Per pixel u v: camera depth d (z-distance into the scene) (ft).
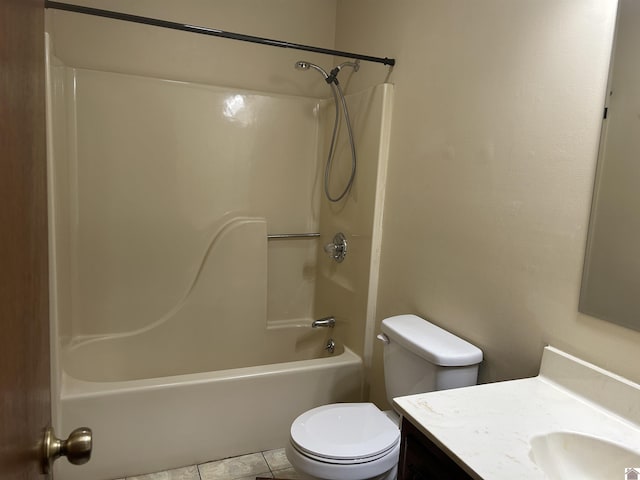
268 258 9.58
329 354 8.86
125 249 8.34
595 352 3.99
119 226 8.25
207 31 6.53
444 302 5.94
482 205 5.27
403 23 6.84
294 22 9.14
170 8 8.25
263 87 9.10
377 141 7.33
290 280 9.83
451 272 5.81
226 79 8.81
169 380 6.60
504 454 3.16
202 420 6.78
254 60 8.96
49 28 6.52
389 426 5.55
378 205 7.41
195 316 8.67
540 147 4.51
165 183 8.47
